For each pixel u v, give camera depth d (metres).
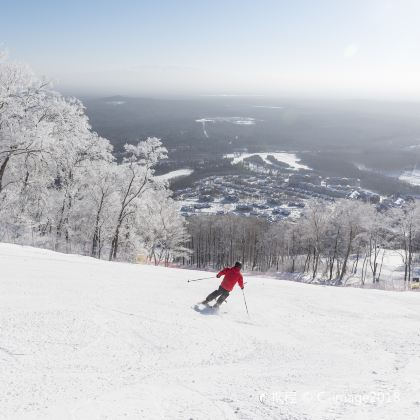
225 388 6.47
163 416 5.26
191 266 86.44
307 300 15.00
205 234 93.44
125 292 12.55
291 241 80.75
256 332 10.50
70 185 38.88
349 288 19.25
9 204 32.28
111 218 42.44
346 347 9.99
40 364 7.08
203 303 12.26
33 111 32.72
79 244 41.56
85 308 10.40
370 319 13.18
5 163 30.78
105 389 6.31
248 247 94.25
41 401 5.72
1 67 30.00
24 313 9.48
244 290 15.65
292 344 9.84
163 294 12.95
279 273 71.50
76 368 7.08
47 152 31.53
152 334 9.30
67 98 35.03
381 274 75.44
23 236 32.31
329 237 68.19
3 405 5.50
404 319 13.52
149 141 41.41
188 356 8.27
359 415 4.82
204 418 5.16
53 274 13.77
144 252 48.41
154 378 6.95
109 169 40.56
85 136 36.81
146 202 44.22
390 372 7.69
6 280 12.15
